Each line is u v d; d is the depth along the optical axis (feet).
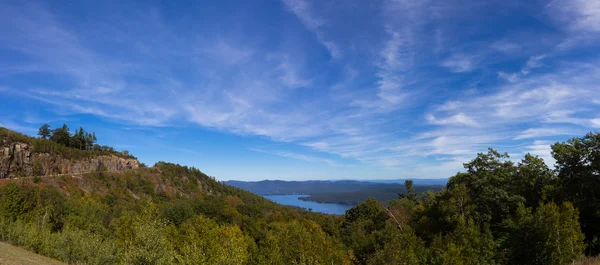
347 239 237.04
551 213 97.19
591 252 114.93
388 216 248.52
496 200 149.38
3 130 449.89
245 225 362.53
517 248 107.86
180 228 261.85
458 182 179.52
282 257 155.94
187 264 73.15
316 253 149.28
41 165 458.09
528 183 158.51
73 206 266.77
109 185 483.92
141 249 66.59
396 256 117.50
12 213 192.03
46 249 119.24
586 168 135.13
